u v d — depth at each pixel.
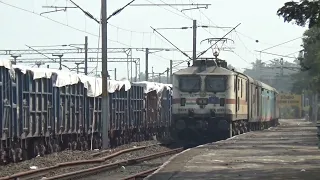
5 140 53.62
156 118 107.38
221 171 45.06
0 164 53.47
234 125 94.44
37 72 60.12
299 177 40.78
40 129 61.22
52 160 59.22
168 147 88.19
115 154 68.75
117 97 86.56
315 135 102.31
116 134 87.75
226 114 86.38
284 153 62.50
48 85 63.47
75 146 72.12
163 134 114.62
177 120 87.75
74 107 70.88
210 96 86.69
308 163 51.31
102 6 78.69
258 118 124.19
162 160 69.56
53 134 64.75
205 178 40.56
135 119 96.12
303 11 46.38
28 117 58.25
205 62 88.88
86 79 74.81
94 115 78.75
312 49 116.31
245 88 101.31
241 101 96.50
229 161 53.47
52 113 64.50
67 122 68.94
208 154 61.22
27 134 58.12
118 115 87.00
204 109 86.81
